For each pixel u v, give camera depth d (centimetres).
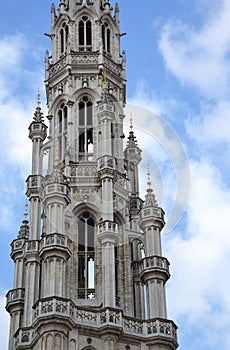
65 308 5331
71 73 7075
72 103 6906
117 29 7619
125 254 6162
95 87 7019
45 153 6756
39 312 5303
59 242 5678
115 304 5609
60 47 7506
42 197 6306
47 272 5566
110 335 5369
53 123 6988
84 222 6209
